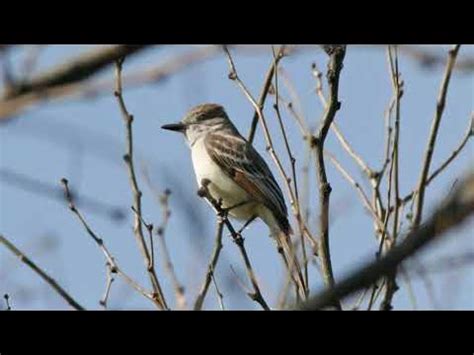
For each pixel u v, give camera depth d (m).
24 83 4.32
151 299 9.80
